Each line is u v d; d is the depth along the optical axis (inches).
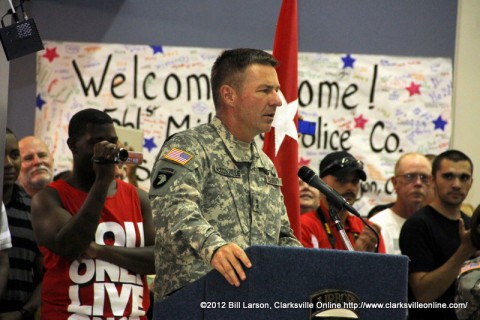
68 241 301.0
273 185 263.7
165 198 233.6
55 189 321.1
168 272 241.1
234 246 198.4
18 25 276.7
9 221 365.7
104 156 302.8
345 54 576.7
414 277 393.7
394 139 575.2
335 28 577.0
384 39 578.9
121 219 319.9
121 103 566.3
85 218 301.0
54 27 567.5
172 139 250.5
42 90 563.5
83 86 565.0
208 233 213.6
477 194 575.5
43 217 312.7
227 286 197.8
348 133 573.0
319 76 574.2
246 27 573.0
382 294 204.5
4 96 285.3
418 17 580.1
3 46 275.4
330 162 405.7
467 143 581.0
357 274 202.1
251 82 254.5
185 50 570.6
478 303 349.4
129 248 314.5
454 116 581.0
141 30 571.2
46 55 565.0
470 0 582.9
